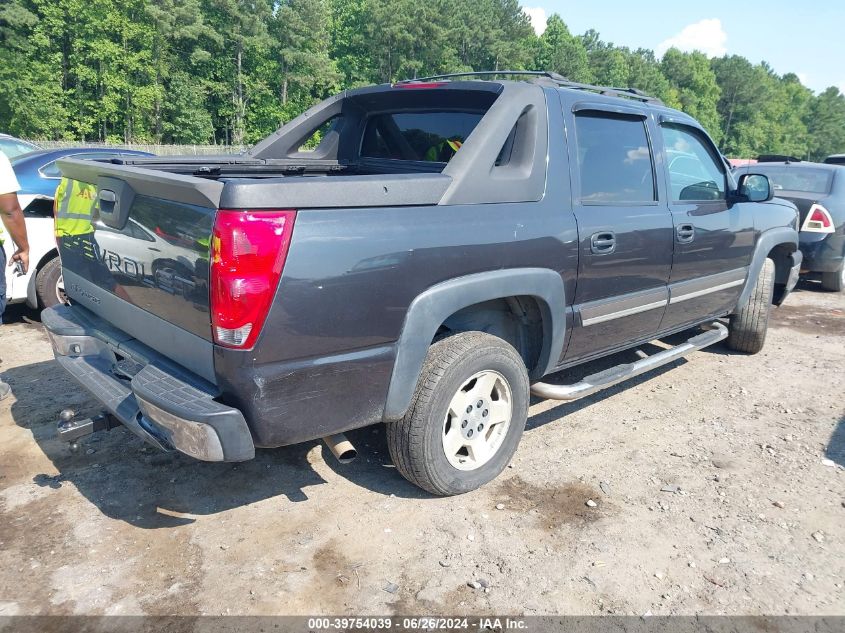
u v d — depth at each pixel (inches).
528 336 139.1
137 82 2101.4
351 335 99.0
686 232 161.0
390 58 2829.7
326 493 127.7
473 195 114.0
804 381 200.4
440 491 122.7
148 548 109.3
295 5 2573.8
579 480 135.3
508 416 129.1
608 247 138.4
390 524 117.6
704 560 110.3
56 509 119.6
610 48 4207.7
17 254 166.7
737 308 204.4
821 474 141.4
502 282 116.8
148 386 96.3
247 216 86.7
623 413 171.3
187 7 2176.4
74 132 2031.3
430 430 114.3
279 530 115.3
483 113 142.9
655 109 159.6
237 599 97.7
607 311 143.5
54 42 1924.2
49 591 98.4
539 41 3767.2
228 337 89.2
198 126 2260.1
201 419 88.6
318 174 169.6
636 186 150.3
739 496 131.3
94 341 124.4
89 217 118.9
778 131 5556.1
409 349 106.2
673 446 152.7
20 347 206.5
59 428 111.0
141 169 108.5
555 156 129.1
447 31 2810.0
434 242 106.2
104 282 118.6
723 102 5231.3
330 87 2726.4
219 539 112.3
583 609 97.9
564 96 133.7
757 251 196.4
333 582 102.0
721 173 183.0
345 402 102.1
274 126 2600.9
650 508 125.6
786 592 103.2
